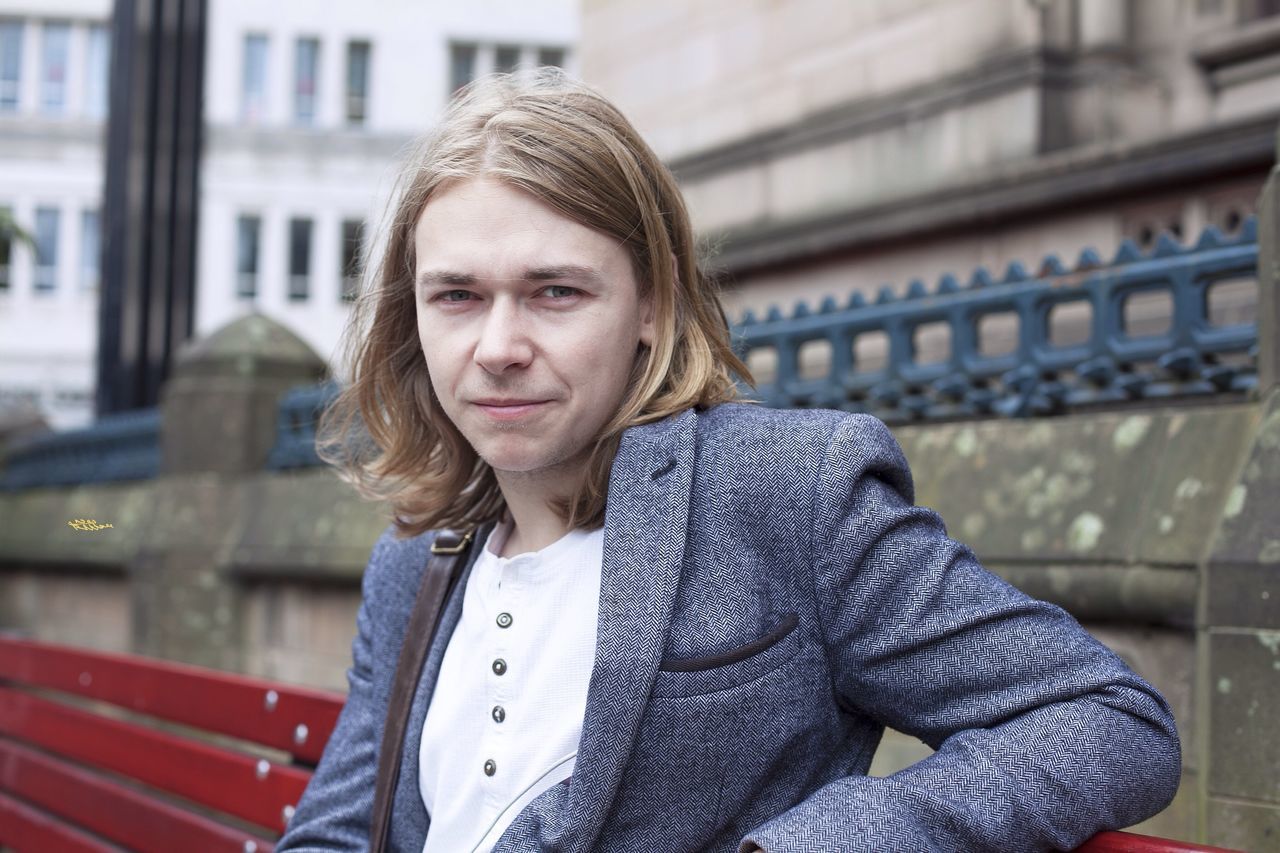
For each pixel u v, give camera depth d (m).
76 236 22.33
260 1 20.61
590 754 1.02
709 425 1.13
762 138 7.14
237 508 4.55
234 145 20.67
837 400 3.12
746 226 7.23
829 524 1.03
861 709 1.07
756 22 7.21
